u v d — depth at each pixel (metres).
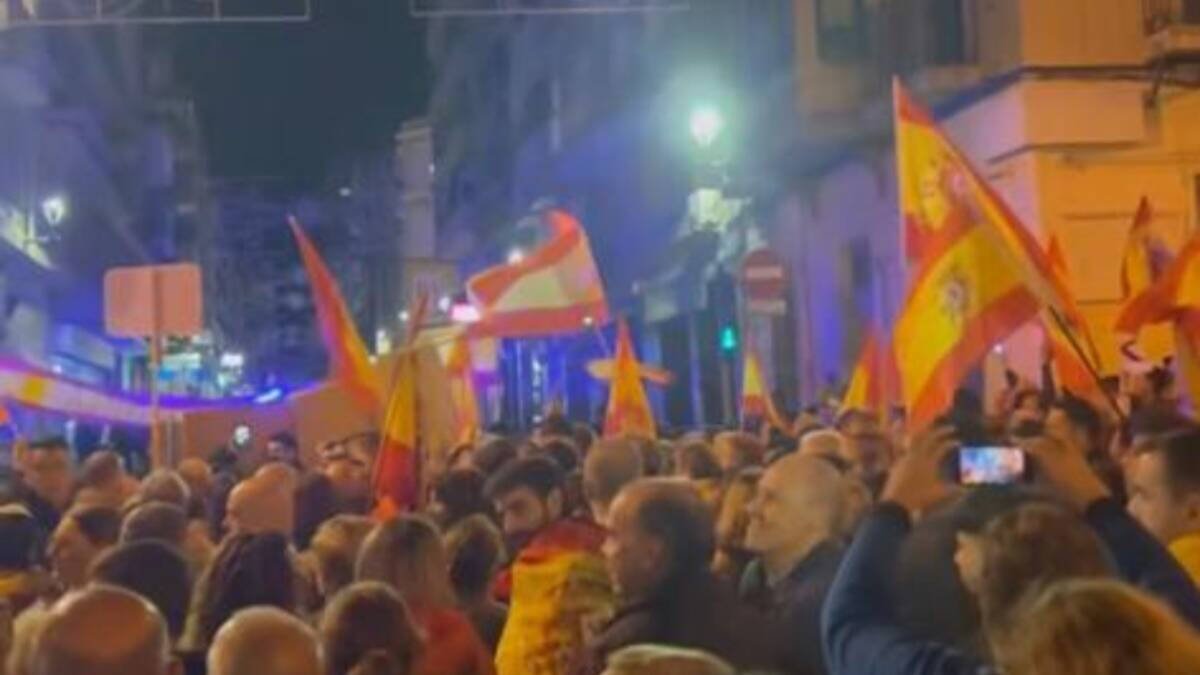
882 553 4.70
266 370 84.06
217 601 6.60
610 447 8.00
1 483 11.95
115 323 14.72
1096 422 8.85
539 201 51.72
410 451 11.21
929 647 4.32
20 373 18.27
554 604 6.67
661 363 41.00
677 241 38.00
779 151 28.59
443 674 6.15
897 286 26.25
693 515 5.92
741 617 5.85
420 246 74.56
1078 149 21.53
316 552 7.52
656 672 3.58
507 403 44.94
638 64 42.00
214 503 12.27
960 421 5.79
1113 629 3.17
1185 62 21.39
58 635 4.18
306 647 4.50
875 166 26.81
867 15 26.42
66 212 41.69
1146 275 14.42
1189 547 5.50
